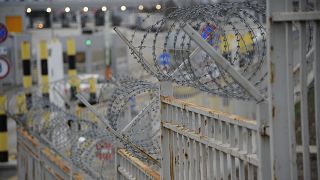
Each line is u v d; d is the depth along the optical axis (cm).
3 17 2556
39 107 1797
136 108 1353
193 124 751
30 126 1931
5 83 4544
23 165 2005
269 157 556
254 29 684
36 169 1727
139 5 1598
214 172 729
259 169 562
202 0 754
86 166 1212
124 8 2050
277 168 538
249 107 2266
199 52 744
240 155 611
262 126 556
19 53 4816
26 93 2694
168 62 809
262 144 558
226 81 605
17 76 4719
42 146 1625
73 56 3491
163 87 843
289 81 534
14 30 2572
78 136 1246
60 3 2380
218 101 2342
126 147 1007
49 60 3672
